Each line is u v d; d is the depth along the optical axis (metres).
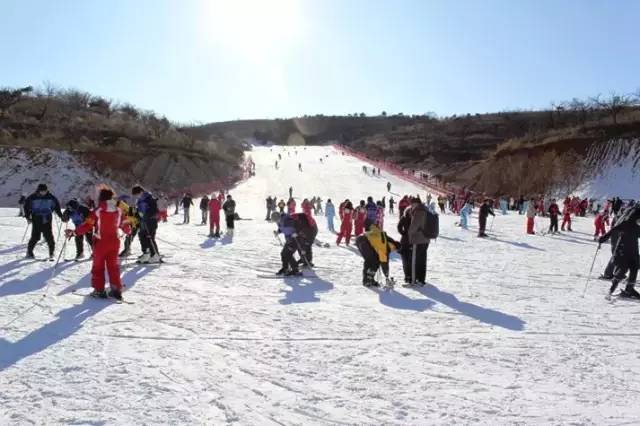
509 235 26.30
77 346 7.06
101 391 5.62
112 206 9.85
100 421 4.92
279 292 11.02
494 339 7.88
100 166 59.78
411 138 132.25
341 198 59.00
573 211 45.44
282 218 13.45
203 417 5.08
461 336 8.00
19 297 9.72
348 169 87.12
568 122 90.50
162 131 81.81
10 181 54.00
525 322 8.94
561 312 9.77
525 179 65.19
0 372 6.09
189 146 78.12
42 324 8.04
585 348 7.53
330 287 11.77
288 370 6.40
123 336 7.58
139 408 5.23
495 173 69.88
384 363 6.71
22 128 64.50
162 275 12.53
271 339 7.61
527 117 125.56
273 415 5.18
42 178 54.88
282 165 92.56
